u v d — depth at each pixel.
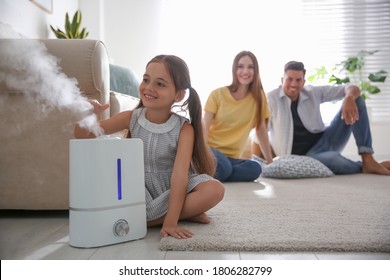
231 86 2.49
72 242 1.04
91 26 3.48
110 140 1.05
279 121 2.85
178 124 1.28
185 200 1.21
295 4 3.66
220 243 0.99
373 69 3.80
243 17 3.62
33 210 1.59
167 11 3.63
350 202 1.58
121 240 1.07
